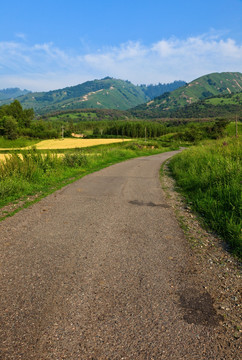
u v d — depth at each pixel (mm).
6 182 7008
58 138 106250
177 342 1835
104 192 7359
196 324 2027
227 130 93562
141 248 3473
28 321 1991
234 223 4074
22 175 8516
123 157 23391
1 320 1992
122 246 3520
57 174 10125
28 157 10570
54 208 5480
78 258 3111
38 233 3951
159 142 83750
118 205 5855
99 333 1893
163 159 23781
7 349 1719
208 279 2740
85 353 1711
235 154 9281
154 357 1695
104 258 3135
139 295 2381
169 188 8328
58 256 3154
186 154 15688
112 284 2555
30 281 2559
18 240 3650
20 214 4992
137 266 2953
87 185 8477
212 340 1867
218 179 6828
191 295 2422
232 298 2410
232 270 2973
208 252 3447
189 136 93000
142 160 21844
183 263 3080
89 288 2469
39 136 103438
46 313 2090
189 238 3920
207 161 9461
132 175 11453
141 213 5238
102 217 4875
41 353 1698
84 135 130625
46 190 7508
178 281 2666
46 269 2818
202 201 5816
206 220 4836
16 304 2189
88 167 13844
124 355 1703
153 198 6707
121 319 2049
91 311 2135
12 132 87375
